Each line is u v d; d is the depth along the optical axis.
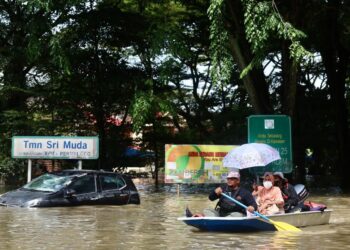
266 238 10.06
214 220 10.61
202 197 20.14
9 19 27.64
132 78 27.38
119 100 28.20
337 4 23.92
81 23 26.83
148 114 24.06
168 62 23.19
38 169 27.78
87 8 26.72
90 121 28.61
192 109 36.56
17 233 10.31
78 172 15.93
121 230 10.92
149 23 26.95
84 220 12.46
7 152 27.39
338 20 25.72
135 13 27.08
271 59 32.78
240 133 31.03
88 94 27.97
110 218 12.96
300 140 31.81
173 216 13.60
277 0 20.73
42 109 28.27
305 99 33.47
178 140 32.38
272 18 17.59
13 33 27.44
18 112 27.00
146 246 9.04
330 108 33.31
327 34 27.33
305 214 11.76
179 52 22.53
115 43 28.00
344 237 10.31
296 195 12.24
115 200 15.96
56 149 20.66
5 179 27.77
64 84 27.97
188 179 20.92
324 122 33.56
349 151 28.97
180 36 22.80
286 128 19.25
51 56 25.62
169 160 21.00
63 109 28.02
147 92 24.58
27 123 27.17
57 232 10.52
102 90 27.61
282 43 21.25
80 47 27.50
